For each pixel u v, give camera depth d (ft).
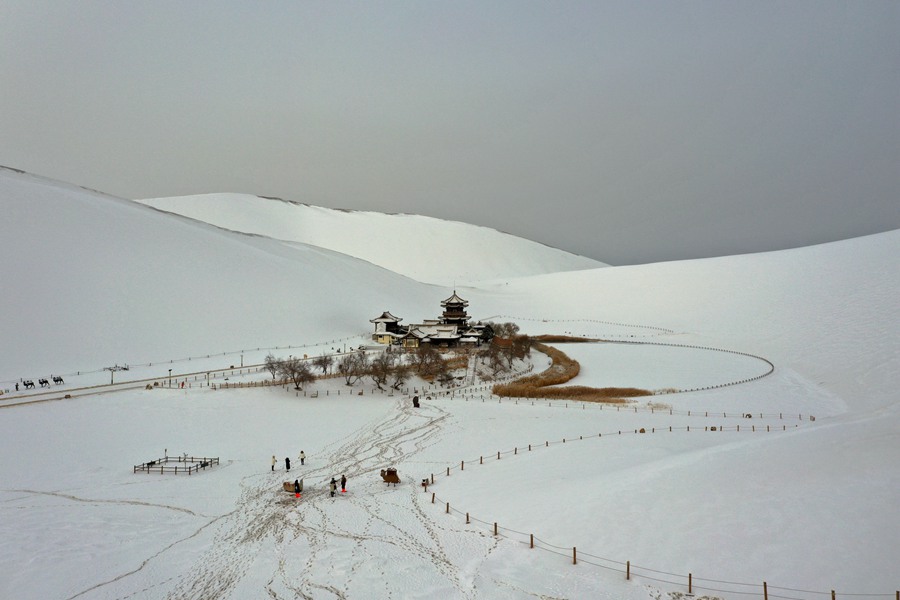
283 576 88.79
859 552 76.13
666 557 83.97
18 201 396.37
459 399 235.40
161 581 87.71
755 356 339.77
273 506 120.37
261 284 437.17
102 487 132.98
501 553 92.68
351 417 205.16
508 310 610.24
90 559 94.73
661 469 114.62
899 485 89.10
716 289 552.82
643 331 475.72
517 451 159.53
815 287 453.99
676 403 225.56
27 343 279.08
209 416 197.06
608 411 213.25
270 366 248.11
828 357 293.43
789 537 82.38
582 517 99.40
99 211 442.50
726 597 74.33
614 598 76.79
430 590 82.69
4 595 82.48
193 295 379.96
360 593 82.58
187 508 119.55
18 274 322.34
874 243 518.78
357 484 134.51
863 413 192.13
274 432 185.98
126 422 186.39
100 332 307.99
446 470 144.66
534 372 307.58
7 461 148.66
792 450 112.37
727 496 97.45
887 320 321.52
